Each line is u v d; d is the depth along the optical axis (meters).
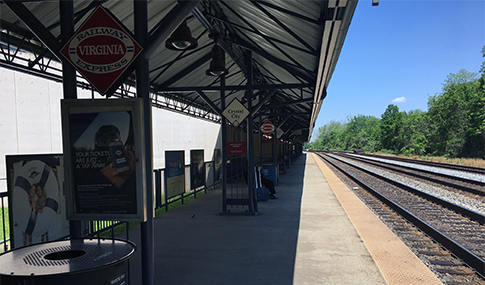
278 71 11.05
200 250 5.57
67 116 3.35
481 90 55.81
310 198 11.07
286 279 4.31
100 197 3.32
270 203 10.16
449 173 20.19
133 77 8.92
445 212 8.84
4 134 12.60
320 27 5.20
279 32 6.63
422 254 5.48
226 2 6.49
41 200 4.84
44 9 5.49
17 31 6.07
